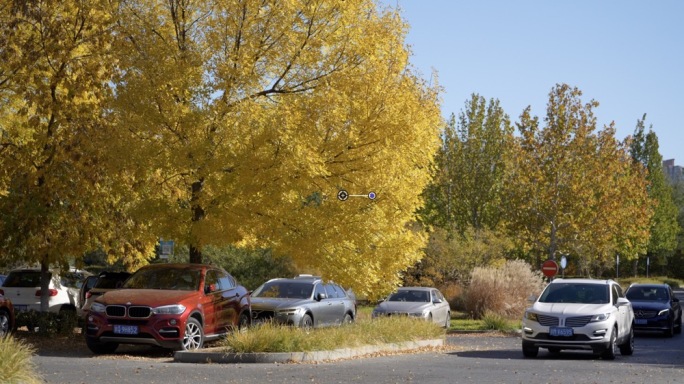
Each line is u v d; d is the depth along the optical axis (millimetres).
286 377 13906
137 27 20641
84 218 22438
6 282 26219
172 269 19656
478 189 60000
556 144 47844
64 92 22312
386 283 22797
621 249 67000
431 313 30406
